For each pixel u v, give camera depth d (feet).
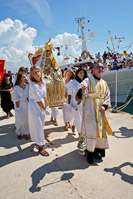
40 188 7.20
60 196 6.70
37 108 10.02
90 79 9.01
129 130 14.47
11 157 10.00
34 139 10.25
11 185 7.43
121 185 7.31
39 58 14.78
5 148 11.29
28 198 6.63
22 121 12.57
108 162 9.28
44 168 8.74
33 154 10.36
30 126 10.19
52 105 12.92
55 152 10.62
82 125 9.47
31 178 7.91
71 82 12.59
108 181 7.60
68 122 16.28
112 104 45.96
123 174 8.13
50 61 13.91
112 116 19.65
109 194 6.77
